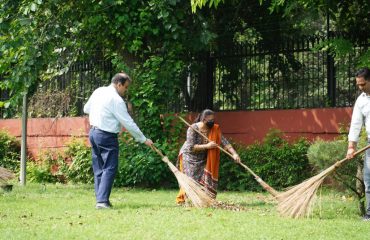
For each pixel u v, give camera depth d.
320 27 19.02
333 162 12.52
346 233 8.49
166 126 16.78
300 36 17.64
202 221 9.28
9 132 21.66
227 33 17.75
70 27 16.62
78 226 8.86
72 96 19.86
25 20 15.61
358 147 11.98
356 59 15.25
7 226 8.91
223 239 7.88
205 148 11.89
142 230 8.49
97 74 19.02
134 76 16.69
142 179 16.66
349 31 15.60
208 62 17.56
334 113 15.70
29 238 7.87
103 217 9.75
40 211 10.77
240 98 17.23
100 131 11.27
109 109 11.23
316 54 16.27
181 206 11.70
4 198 12.99
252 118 16.91
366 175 10.09
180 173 11.48
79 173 18.70
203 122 12.02
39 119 20.69
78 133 19.41
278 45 16.69
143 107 16.69
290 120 16.36
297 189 10.17
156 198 13.66
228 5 17.73
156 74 16.56
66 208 11.25
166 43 16.50
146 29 16.16
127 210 10.74
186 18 16.56
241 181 16.19
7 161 20.72
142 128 16.66
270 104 16.91
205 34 16.12
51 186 17.34
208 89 17.53
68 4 16.38
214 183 12.01
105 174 11.27
